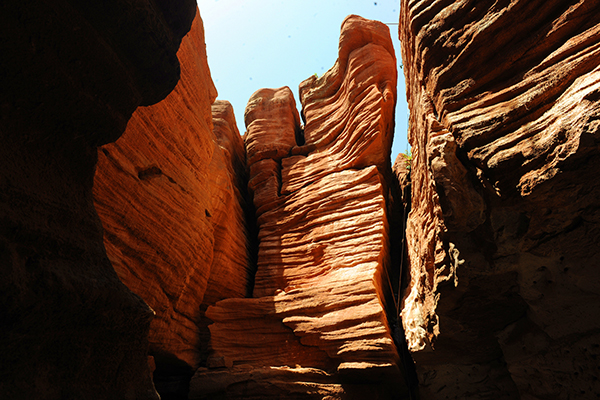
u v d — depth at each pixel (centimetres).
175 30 310
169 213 1003
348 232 1290
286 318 1170
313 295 1188
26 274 198
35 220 218
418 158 938
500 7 555
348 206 1347
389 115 1481
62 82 238
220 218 1302
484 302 720
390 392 1101
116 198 830
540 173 493
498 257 625
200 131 1234
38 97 229
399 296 1262
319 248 1314
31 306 195
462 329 797
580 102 453
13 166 212
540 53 537
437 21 648
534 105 520
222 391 1022
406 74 988
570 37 509
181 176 1088
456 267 679
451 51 629
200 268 1154
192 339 1096
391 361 985
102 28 247
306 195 1472
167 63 298
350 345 1045
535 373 725
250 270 1480
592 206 493
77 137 265
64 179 258
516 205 552
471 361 895
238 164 1812
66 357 222
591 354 600
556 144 473
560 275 590
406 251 1324
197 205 1144
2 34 202
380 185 1331
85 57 246
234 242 1409
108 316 249
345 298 1135
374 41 1603
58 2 220
